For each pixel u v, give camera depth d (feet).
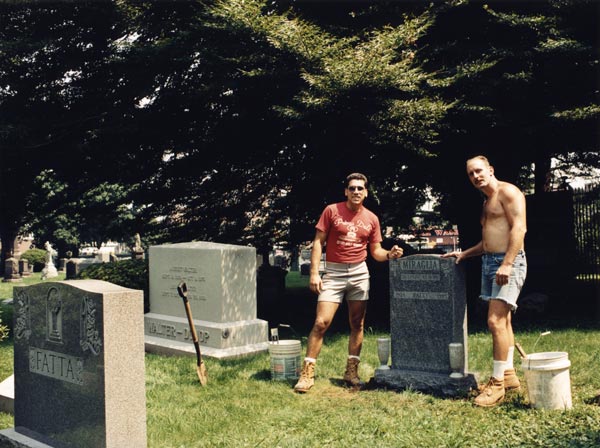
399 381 22.56
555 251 55.98
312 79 36.17
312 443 17.08
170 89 45.47
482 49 41.57
